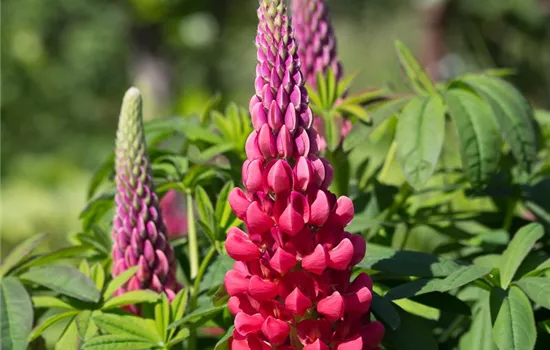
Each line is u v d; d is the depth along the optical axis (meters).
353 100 1.00
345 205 0.76
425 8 3.19
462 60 3.19
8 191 3.85
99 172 1.06
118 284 0.89
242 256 0.76
